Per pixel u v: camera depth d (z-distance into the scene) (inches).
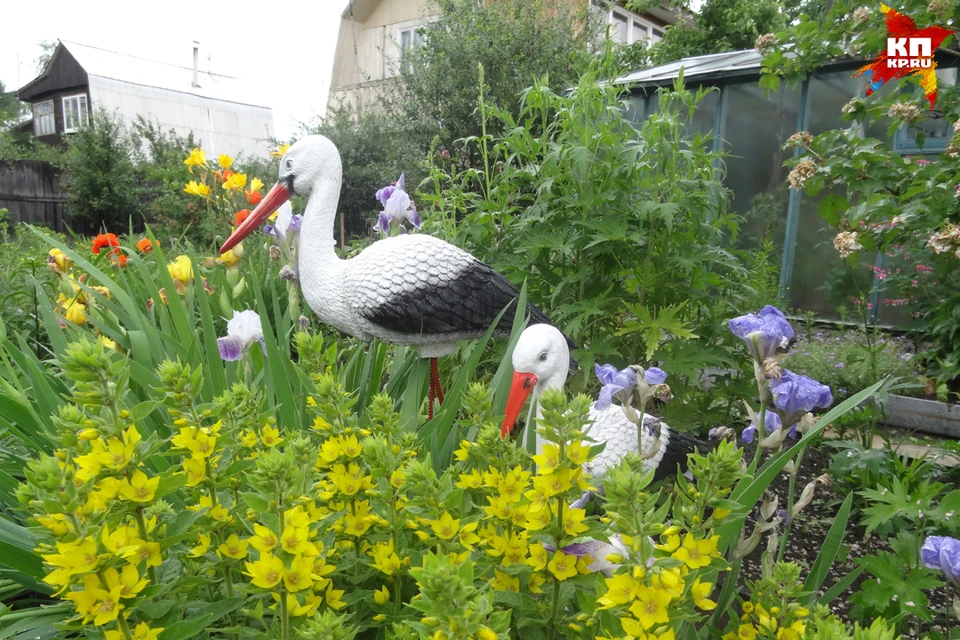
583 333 133.0
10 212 597.3
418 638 36.9
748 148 272.1
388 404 56.0
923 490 78.9
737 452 38.9
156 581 42.6
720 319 133.6
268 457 37.9
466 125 398.9
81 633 52.5
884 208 120.4
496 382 90.1
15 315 147.6
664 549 37.0
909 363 169.2
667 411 126.7
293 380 92.7
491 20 410.0
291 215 141.3
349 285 99.3
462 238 141.7
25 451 87.0
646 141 123.3
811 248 268.2
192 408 44.8
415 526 46.4
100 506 37.9
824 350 178.1
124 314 107.7
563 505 40.4
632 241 124.8
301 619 39.4
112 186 567.5
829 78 249.9
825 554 62.1
